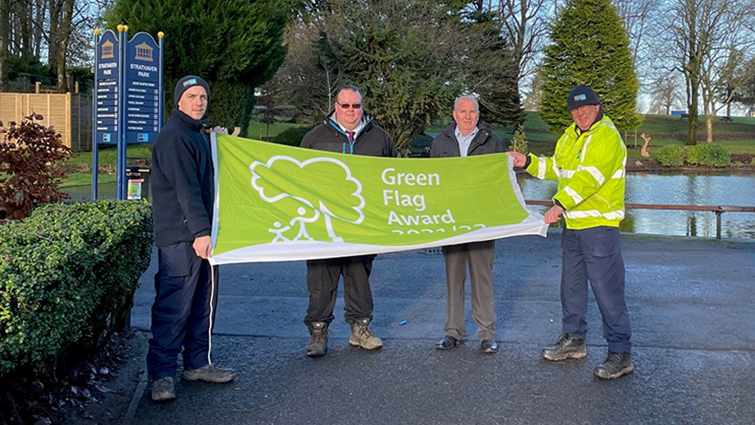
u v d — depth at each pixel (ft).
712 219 55.36
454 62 97.81
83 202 17.61
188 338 15.40
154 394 14.11
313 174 16.62
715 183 96.37
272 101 105.50
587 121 15.97
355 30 83.30
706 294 24.44
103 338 15.83
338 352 17.65
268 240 14.83
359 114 17.65
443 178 17.57
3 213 20.18
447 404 14.20
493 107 115.14
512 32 140.05
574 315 16.90
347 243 15.21
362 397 14.57
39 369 12.01
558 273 28.45
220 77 58.23
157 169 14.28
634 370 16.26
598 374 15.67
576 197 15.58
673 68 152.15
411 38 82.23
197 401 14.30
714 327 19.95
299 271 28.07
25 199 20.13
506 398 14.53
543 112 143.95
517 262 31.07
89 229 13.08
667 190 84.64
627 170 127.03
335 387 15.14
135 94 31.24
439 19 99.09
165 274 14.38
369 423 13.29
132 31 53.93
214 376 15.34
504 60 110.93
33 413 12.18
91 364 15.43
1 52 91.71
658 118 220.02
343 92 17.51
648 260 31.76
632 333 19.39
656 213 59.82
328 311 17.28
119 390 14.69
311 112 92.22
